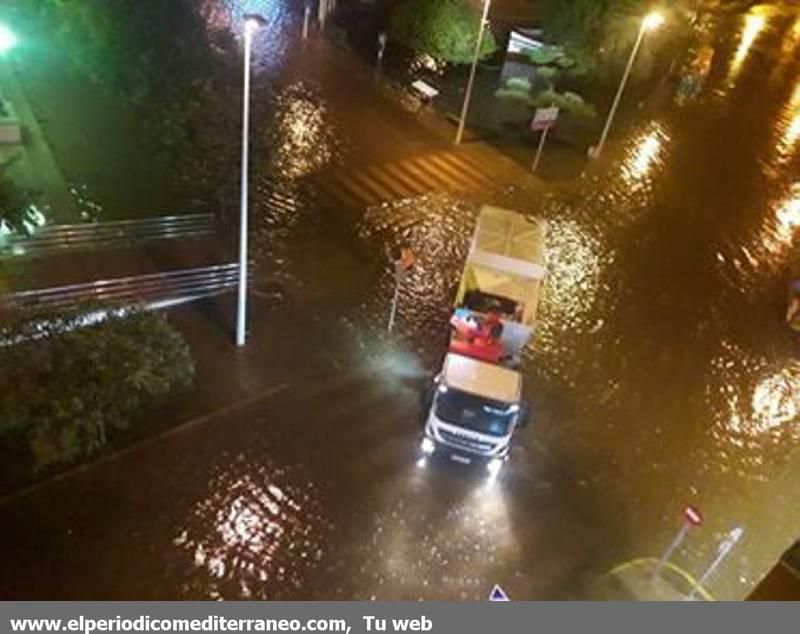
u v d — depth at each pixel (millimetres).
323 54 36844
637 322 25297
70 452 16562
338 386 20516
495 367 19094
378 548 16938
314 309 22734
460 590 16438
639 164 34375
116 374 17344
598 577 17297
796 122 41438
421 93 34625
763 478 20734
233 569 15922
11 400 16391
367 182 28938
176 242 23672
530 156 33000
